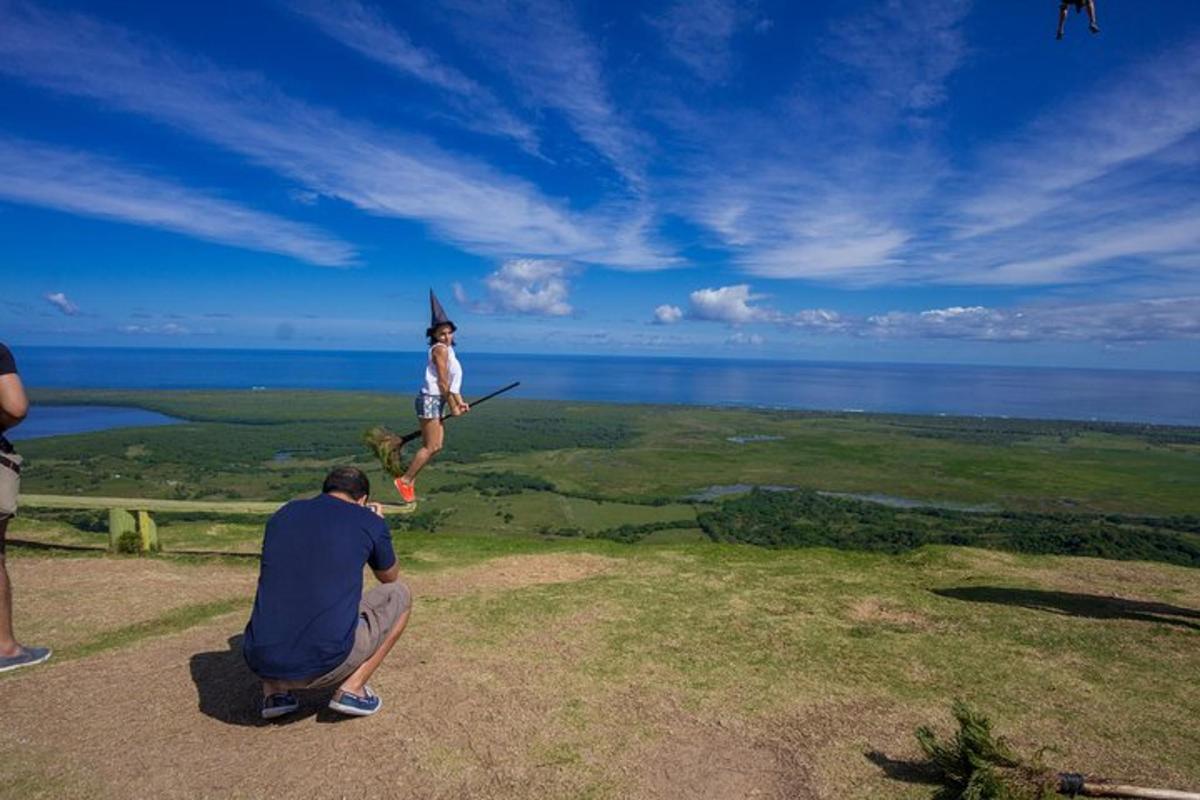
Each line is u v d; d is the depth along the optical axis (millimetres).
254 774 2943
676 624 5051
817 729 3516
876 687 4031
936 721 3617
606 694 3840
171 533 8086
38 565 6477
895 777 3090
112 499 7199
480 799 2820
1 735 3236
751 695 3879
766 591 5977
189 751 3115
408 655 4348
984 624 5195
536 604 5488
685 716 3607
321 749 3156
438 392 5934
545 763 3100
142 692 3717
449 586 6105
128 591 5660
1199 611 5605
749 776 3066
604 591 5887
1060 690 4031
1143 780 3072
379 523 3514
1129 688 4070
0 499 3836
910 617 5355
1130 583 6477
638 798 2867
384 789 2861
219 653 4293
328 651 3148
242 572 6441
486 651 4438
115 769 2957
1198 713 3764
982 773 2877
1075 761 3236
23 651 4086
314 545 3266
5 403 3732
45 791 2789
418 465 6109
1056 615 5441
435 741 3258
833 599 5773
